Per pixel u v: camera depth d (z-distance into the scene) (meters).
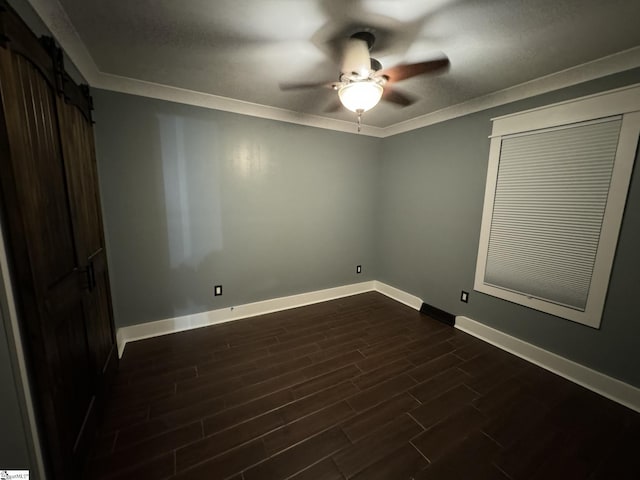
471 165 2.67
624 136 1.72
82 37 1.57
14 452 0.85
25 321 0.91
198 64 1.89
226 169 2.74
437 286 3.11
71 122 1.42
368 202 3.81
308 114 3.04
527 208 2.25
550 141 2.08
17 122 0.87
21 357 0.89
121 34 1.54
